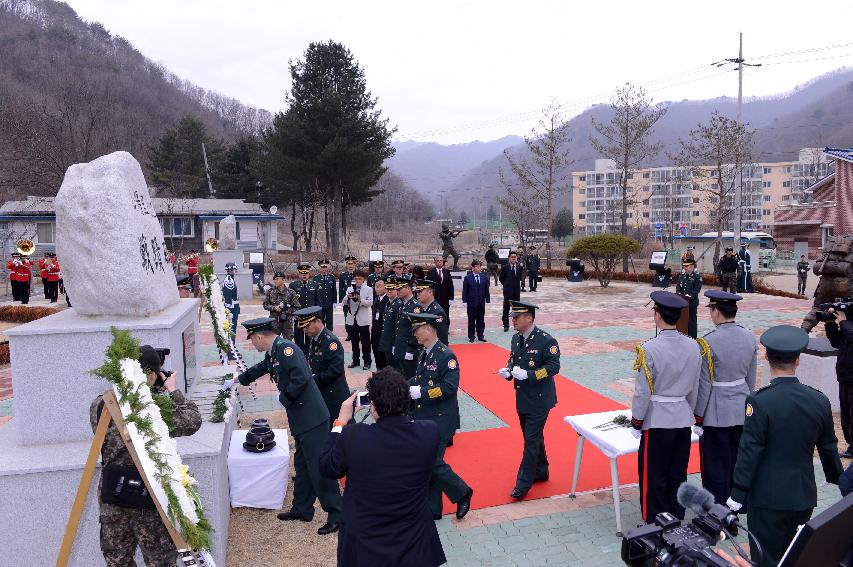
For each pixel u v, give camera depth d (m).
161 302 6.29
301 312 6.54
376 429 3.41
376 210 123.88
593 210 121.19
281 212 77.62
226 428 5.85
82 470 4.66
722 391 5.45
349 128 39.66
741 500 4.09
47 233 41.16
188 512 3.79
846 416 6.94
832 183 43.00
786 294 23.66
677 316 5.12
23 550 4.66
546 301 23.30
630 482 6.57
